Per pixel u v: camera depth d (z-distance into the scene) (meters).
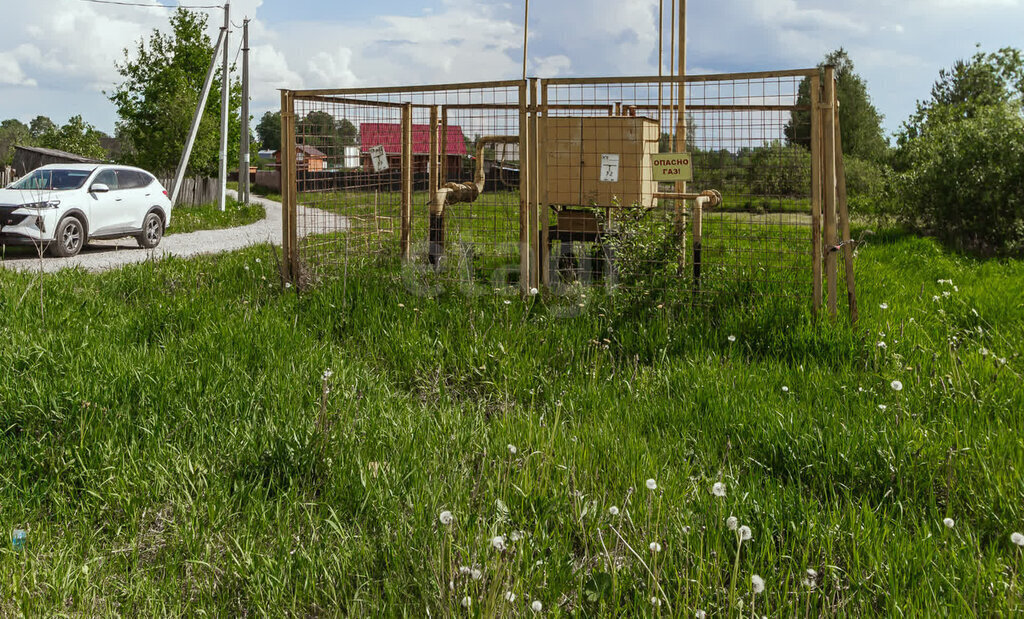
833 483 4.17
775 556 3.36
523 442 4.56
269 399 5.08
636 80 7.36
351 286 8.09
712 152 7.70
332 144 8.98
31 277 9.04
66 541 3.56
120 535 3.67
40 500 3.91
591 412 5.25
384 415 4.91
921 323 7.18
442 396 5.63
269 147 118.06
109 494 3.90
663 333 6.75
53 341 5.87
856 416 4.87
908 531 3.61
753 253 8.14
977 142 16.08
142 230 17.31
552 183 8.55
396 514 3.69
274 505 3.89
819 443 4.46
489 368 6.10
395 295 7.83
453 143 10.33
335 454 4.31
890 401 5.11
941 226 16.92
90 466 4.18
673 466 4.38
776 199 7.60
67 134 59.47
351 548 3.46
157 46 39.84
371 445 4.46
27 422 4.61
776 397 5.25
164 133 38.47
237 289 9.04
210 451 4.39
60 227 14.99
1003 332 7.17
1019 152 15.46
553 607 2.95
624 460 4.29
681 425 4.90
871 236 16.61
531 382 5.85
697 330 6.84
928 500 3.98
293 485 4.05
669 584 3.09
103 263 13.89
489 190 10.77
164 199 18.17
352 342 6.86
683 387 5.55
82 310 7.43
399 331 6.82
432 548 3.34
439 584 3.08
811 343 6.42
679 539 3.39
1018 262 13.30
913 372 5.54
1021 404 5.00
